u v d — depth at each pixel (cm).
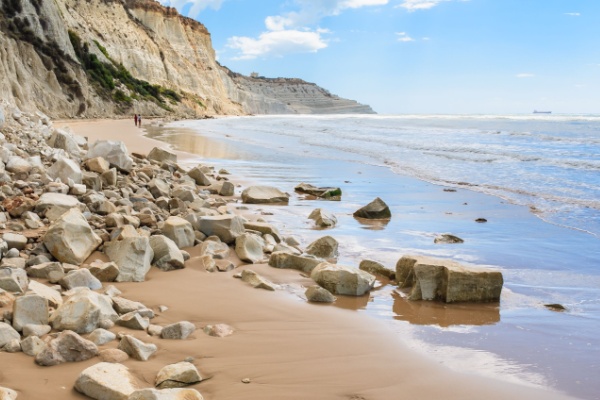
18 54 4862
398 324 514
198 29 14412
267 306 545
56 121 4369
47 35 5234
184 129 4653
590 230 941
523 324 522
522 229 952
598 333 498
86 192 919
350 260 756
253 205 1155
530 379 398
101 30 9556
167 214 916
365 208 1059
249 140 3262
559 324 522
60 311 441
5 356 382
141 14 12138
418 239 878
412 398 361
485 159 2130
